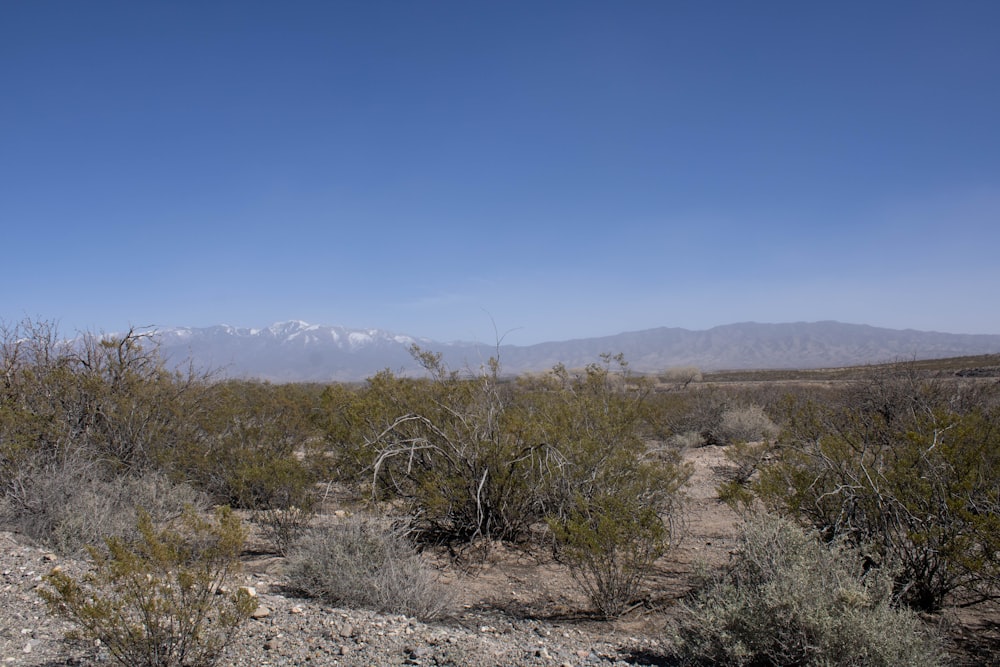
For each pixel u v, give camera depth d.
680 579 6.60
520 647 4.87
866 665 4.09
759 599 4.46
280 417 10.11
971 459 5.59
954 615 5.39
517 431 8.02
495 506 8.03
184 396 10.23
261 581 6.26
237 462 8.94
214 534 4.90
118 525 6.94
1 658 4.14
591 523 6.48
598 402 8.84
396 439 8.00
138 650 3.83
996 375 34.16
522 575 7.00
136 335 10.62
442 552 7.68
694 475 12.05
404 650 4.56
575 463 7.53
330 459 8.68
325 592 5.84
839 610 4.28
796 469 6.62
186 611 3.94
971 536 5.18
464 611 5.95
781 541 5.00
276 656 4.33
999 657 4.70
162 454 9.09
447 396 8.63
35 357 10.24
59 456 8.17
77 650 4.26
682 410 18.14
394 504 8.05
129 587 3.97
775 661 4.23
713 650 4.47
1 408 8.53
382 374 9.22
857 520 5.96
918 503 5.65
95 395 9.43
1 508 7.09
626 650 4.98
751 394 20.66
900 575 5.58
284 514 7.70
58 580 3.88
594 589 6.39
